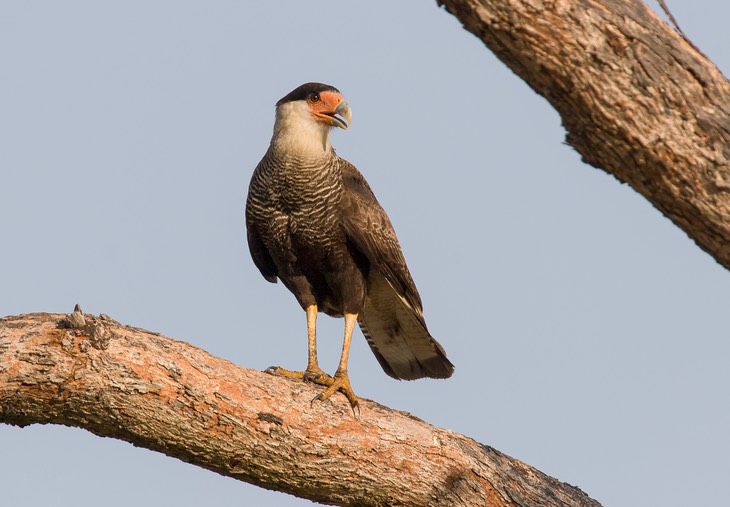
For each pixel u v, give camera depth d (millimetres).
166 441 10203
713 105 7008
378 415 11273
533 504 11625
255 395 10539
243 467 10711
